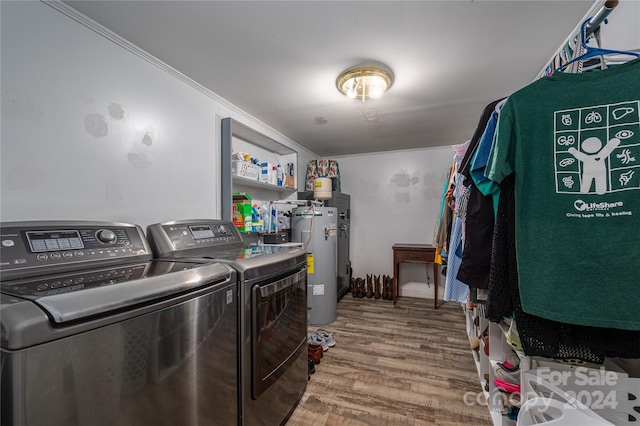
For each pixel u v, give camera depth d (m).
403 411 1.49
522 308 0.78
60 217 1.17
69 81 1.21
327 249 2.83
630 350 0.71
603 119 0.72
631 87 0.71
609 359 0.95
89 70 1.28
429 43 1.46
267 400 1.27
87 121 1.27
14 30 1.04
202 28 1.34
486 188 0.93
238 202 2.13
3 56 1.02
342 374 1.85
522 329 0.82
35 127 1.10
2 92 1.01
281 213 2.93
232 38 1.42
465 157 1.04
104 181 1.34
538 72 1.74
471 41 1.44
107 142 1.35
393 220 3.90
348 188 4.12
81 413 0.63
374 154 4.00
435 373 1.86
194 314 0.93
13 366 0.54
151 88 1.58
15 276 0.80
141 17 1.26
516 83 1.88
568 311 0.73
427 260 3.25
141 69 1.52
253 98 2.14
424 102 2.21
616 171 0.70
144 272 0.93
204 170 1.94
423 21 1.29
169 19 1.28
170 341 0.85
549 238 0.76
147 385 0.78
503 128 0.83
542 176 0.78
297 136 3.17
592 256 0.72
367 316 3.00
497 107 0.97
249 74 1.78
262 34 1.39
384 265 3.94
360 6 1.20
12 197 1.03
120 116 1.42
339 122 2.69
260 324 1.23
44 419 0.57
